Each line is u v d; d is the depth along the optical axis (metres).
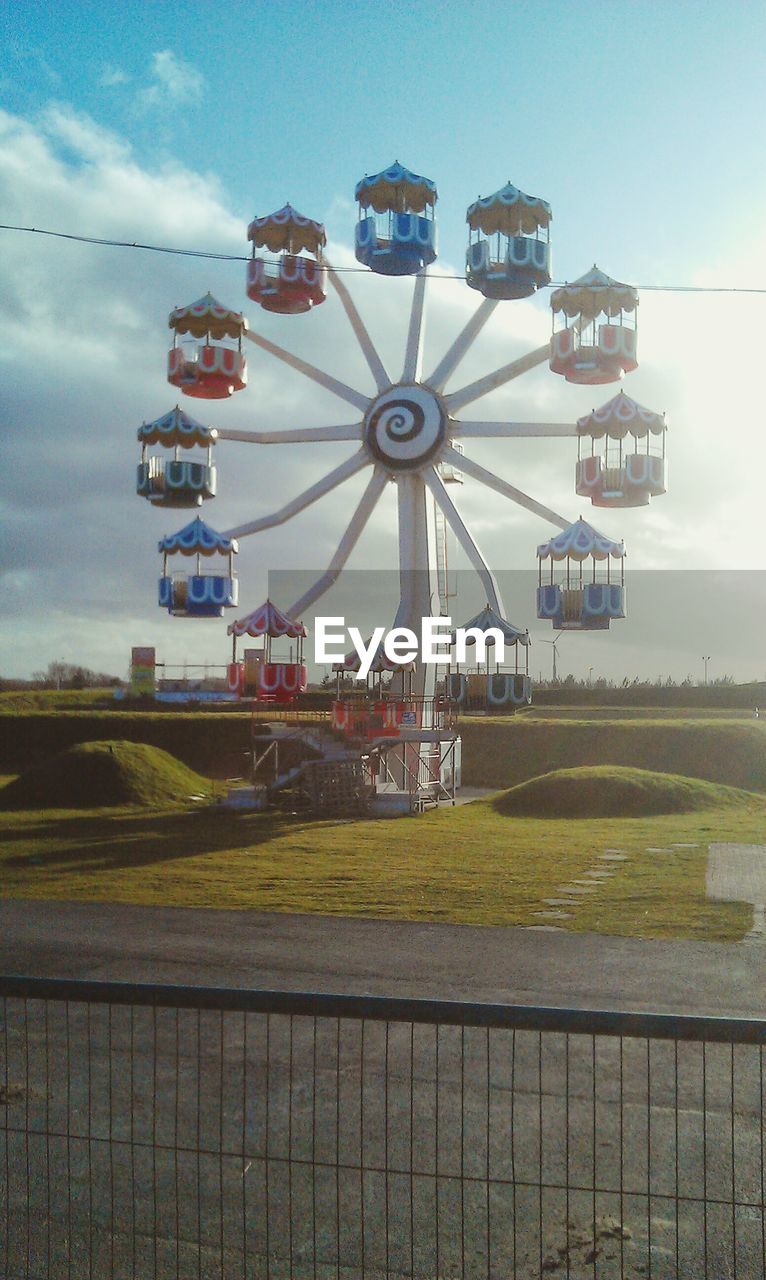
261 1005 5.62
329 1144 8.04
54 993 5.83
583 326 34.56
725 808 34.69
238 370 36.12
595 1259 6.36
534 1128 8.30
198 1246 6.57
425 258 35.44
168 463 35.72
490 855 24.91
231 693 36.88
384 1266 6.30
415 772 38.53
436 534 38.84
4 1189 7.27
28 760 57.09
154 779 39.00
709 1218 6.87
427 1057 10.07
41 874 22.70
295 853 25.61
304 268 35.47
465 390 37.38
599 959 14.60
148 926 16.98
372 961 14.55
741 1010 12.08
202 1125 8.41
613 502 34.66
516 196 34.53
